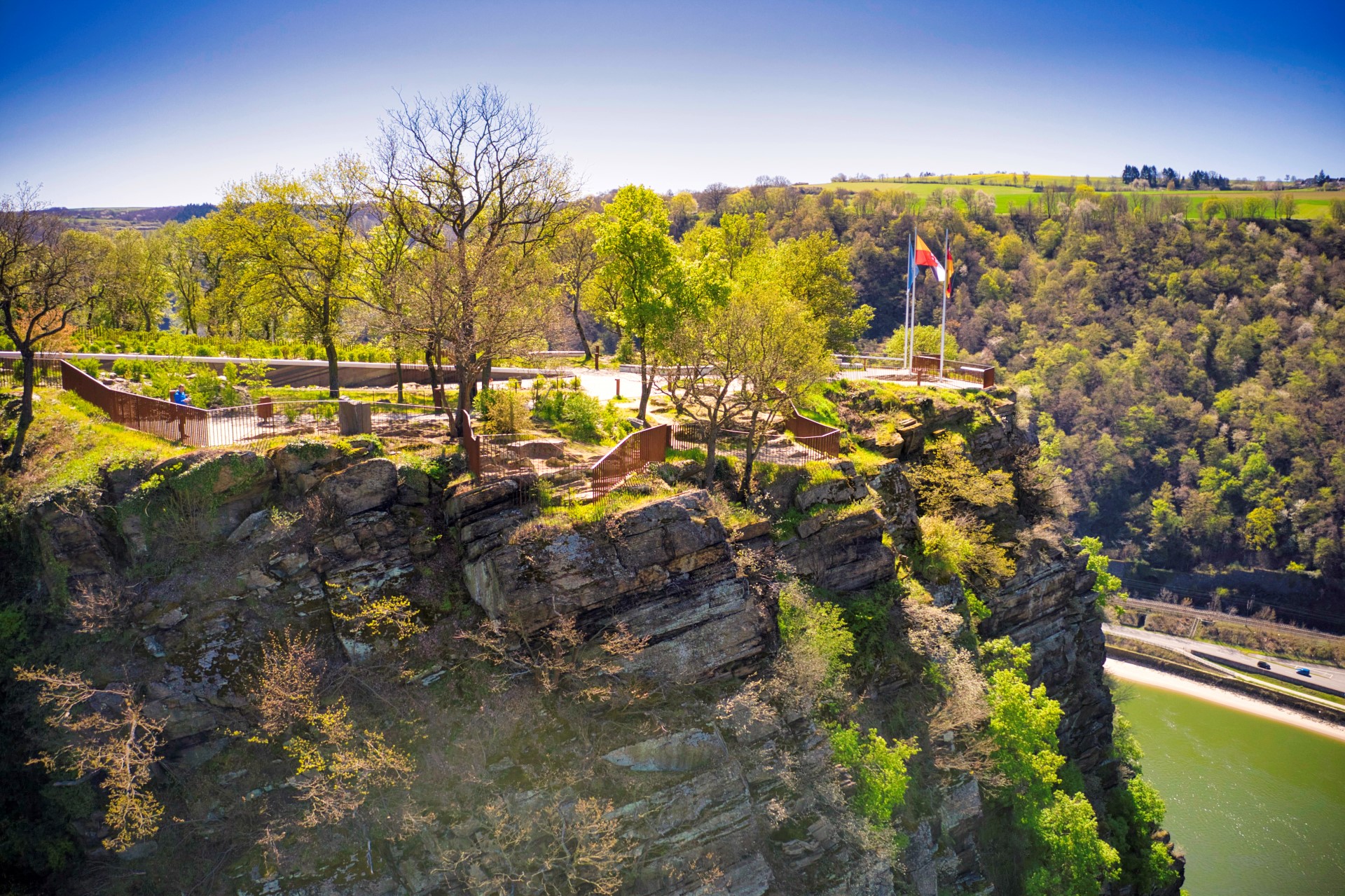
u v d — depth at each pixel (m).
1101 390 160.12
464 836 27.59
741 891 30.39
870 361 76.00
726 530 35.06
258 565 29.89
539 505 32.06
